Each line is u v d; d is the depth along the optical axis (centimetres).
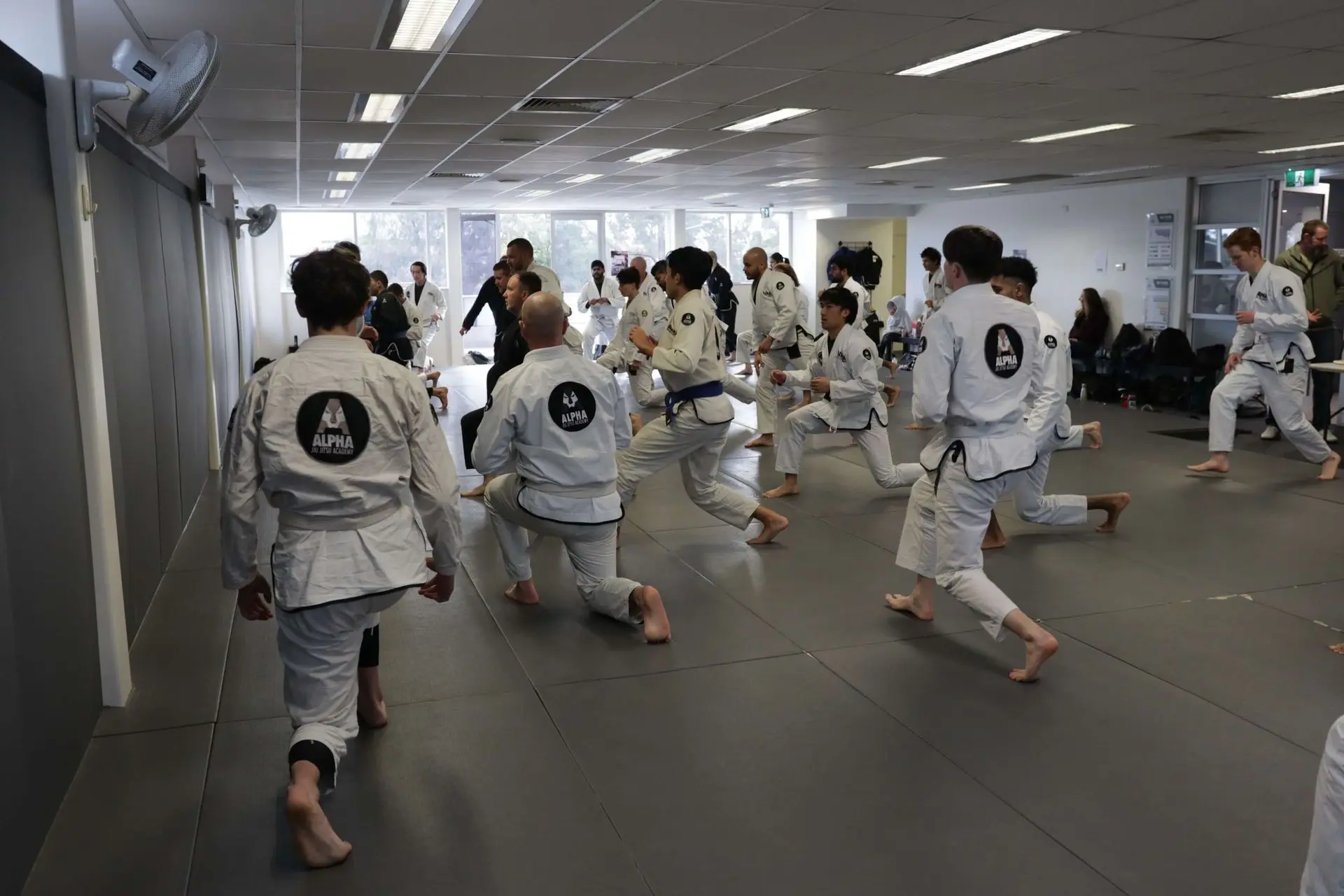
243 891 238
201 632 412
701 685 355
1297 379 680
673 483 697
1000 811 270
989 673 364
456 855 252
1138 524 575
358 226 1886
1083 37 571
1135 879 238
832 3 488
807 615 427
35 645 253
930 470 376
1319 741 308
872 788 283
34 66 291
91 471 325
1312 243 878
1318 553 511
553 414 373
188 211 698
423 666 373
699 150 1046
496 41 556
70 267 313
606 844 257
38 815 251
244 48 559
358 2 473
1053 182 1470
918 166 1227
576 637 402
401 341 966
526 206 1823
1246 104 801
